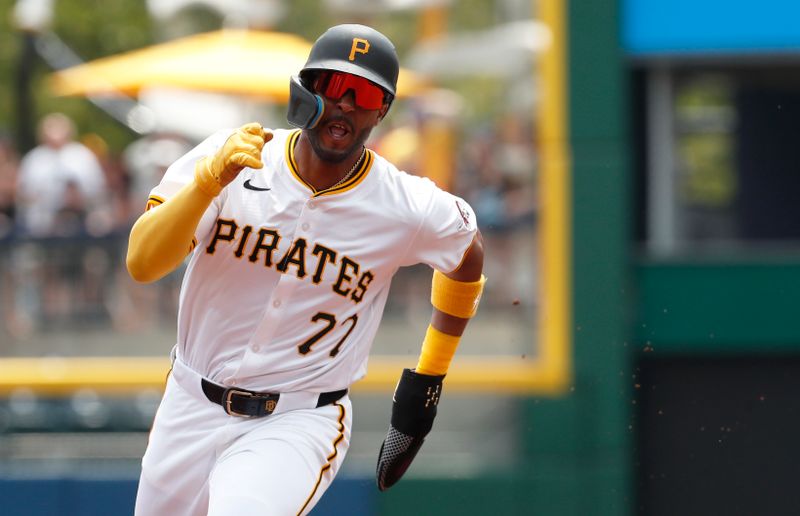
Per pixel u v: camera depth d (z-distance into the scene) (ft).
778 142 86.89
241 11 107.14
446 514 82.38
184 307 42.14
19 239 89.61
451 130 93.97
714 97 87.10
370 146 95.04
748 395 84.12
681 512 84.28
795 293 83.30
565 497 82.58
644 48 85.66
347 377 43.34
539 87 86.99
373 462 83.46
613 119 83.92
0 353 88.84
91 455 86.02
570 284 84.02
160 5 111.14
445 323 45.42
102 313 88.99
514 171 89.92
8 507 83.82
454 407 84.74
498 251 86.17
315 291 41.01
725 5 85.25
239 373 41.57
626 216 84.07
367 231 41.04
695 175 87.45
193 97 99.81
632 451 84.02
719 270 83.71
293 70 96.02
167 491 43.42
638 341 84.28
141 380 86.89
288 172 40.42
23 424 86.74
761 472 83.92
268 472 40.24
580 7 84.17
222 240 40.34
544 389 83.66
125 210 94.94
